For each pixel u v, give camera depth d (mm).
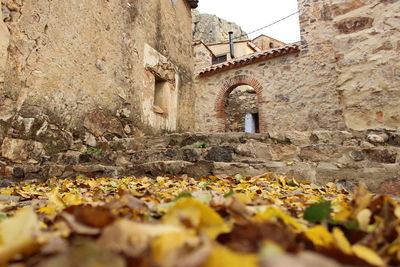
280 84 9391
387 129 3143
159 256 448
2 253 436
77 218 561
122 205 1007
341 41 3600
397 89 3162
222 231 617
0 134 3164
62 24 4051
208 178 2742
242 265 371
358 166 2598
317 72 8789
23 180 3115
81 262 396
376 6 3441
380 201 916
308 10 9234
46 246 475
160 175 3027
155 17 6328
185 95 7156
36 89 3613
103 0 4879
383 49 3318
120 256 421
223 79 10633
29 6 3592
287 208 1216
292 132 3219
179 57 7125
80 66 4297
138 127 5402
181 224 621
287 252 492
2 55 3221
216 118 10484
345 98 3459
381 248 664
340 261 479
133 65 5453
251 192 1908
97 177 3061
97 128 4492
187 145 3676
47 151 3682
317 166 2717
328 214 844
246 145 3039
